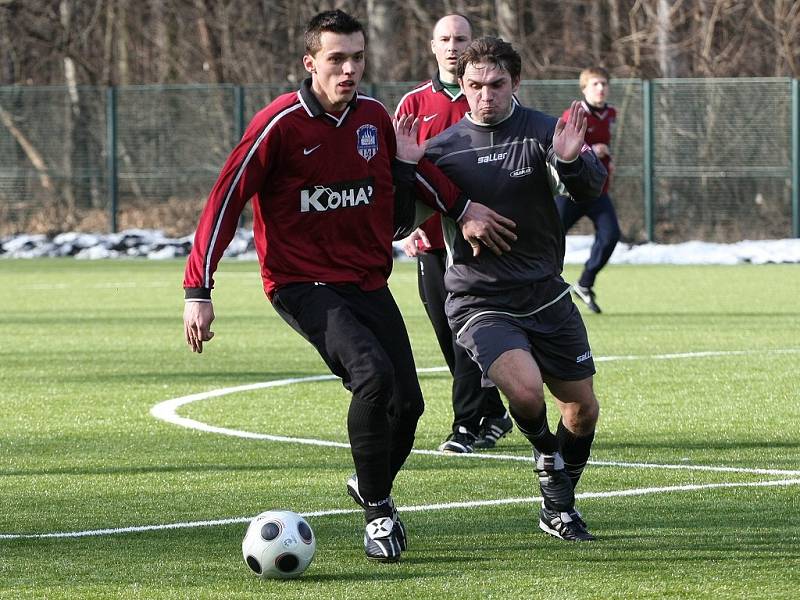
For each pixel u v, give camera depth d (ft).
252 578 63.52
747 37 389.19
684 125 321.73
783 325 179.42
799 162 316.19
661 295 224.74
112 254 330.75
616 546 68.95
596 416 74.02
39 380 135.54
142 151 347.56
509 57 72.64
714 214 322.75
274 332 177.37
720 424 107.45
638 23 414.00
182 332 177.88
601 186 72.79
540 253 73.36
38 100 351.05
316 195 69.41
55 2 442.50
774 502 79.05
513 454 96.58
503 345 70.85
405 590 61.16
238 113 342.85
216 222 68.49
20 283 257.34
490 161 73.00
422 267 99.96
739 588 60.95
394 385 70.38
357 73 67.77
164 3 434.71
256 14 426.92
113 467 91.97
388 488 67.31
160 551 68.80
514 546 69.26
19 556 67.87
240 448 98.89
